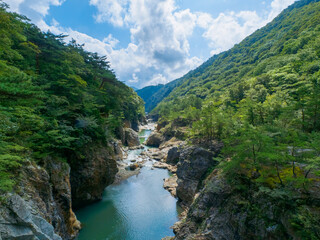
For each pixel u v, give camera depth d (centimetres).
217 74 18325
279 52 10931
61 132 2028
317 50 6303
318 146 1212
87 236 2058
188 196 2683
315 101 1881
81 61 3528
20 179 1284
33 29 2856
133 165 4209
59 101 2198
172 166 4303
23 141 1545
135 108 10469
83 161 2469
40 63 2673
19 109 1252
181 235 1830
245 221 1366
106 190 3175
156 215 2525
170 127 6850
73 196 2419
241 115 3406
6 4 1470
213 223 1572
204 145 3091
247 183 1563
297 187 1211
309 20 10731
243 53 19312
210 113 3516
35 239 1100
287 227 1134
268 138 1423
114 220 2370
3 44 1350
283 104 3069
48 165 1758
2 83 885
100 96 3734
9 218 1004
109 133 3666
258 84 5859
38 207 1344
